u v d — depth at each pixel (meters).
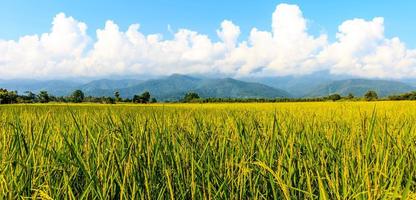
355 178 2.62
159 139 3.23
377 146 3.22
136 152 3.04
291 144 2.91
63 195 2.69
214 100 103.81
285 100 98.94
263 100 99.31
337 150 3.53
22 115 7.06
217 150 3.84
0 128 4.34
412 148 3.30
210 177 2.99
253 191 2.77
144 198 2.69
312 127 4.71
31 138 3.51
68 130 4.58
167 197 2.77
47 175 2.88
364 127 3.90
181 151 3.38
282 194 2.70
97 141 3.37
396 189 2.03
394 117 8.24
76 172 2.99
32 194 2.71
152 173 2.86
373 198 2.17
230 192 2.76
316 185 2.85
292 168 2.89
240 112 7.76
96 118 5.79
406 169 3.03
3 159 3.03
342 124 6.07
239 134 3.86
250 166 2.98
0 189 2.55
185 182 2.85
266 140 3.50
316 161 3.20
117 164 2.69
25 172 2.90
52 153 3.08
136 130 3.82
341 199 2.35
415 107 17.64
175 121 5.17
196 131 4.43
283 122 5.09
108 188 2.62
